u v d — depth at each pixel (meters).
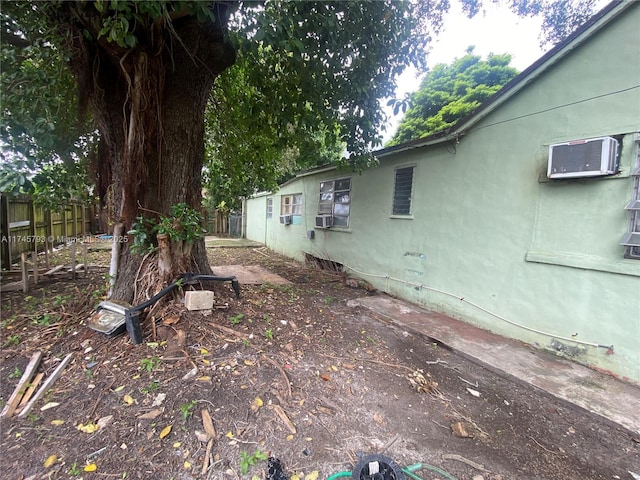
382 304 4.99
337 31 3.55
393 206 5.71
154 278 3.37
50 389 2.20
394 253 5.66
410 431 2.04
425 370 2.93
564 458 1.89
